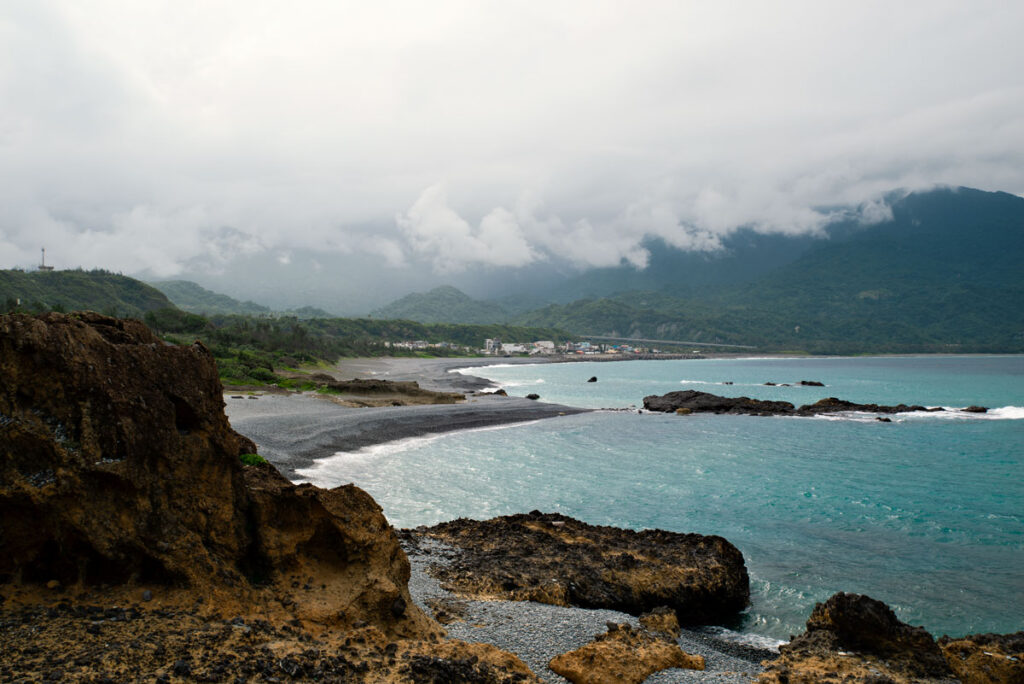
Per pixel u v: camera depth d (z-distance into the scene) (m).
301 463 40.97
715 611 20.36
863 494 37.44
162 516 12.38
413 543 23.03
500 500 33.84
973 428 68.19
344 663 11.09
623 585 20.00
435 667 11.53
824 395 116.50
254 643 11.03
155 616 11.15
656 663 14.10
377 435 54.16
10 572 11.31
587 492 36.47
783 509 33.72
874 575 24.28
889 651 15.24
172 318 161.12
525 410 78.25
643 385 141.25
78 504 11.43
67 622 10.55
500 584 19.22
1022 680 13.76
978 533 29.83
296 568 13.84
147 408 12.67
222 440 13.80
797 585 23.09
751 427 67.75
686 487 38.47
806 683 13.30
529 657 14.13
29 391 11.61
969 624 20.03
